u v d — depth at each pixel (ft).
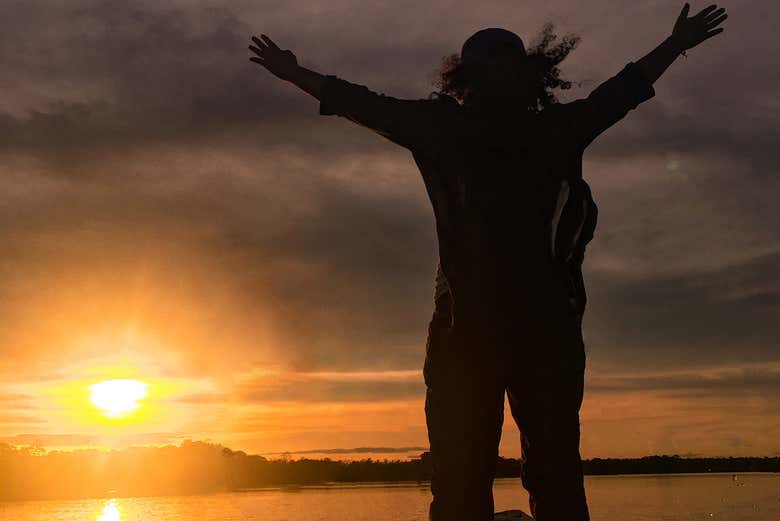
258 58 9.30
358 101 8.85
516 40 8.89
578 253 8.91
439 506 8.36
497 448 8.53
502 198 8.53
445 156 8.64
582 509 8.46
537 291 8.42
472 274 8.45
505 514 16.74
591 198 8.90
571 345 8.46
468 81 8.89
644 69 9.20
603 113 8.89
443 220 8.66
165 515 75.72
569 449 8.48
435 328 8.75
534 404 8.46
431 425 8.53
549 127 8.76
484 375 8.37
